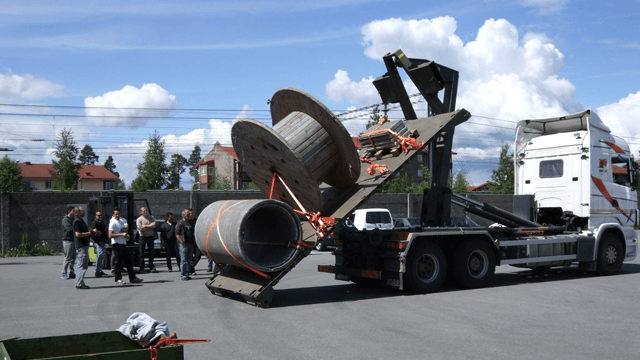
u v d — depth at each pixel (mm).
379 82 12484
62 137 43938
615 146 14047
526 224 13594
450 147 12125
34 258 21156
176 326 7590
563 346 6367
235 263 9570
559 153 13797
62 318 8195
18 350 3533
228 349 6262
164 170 42375
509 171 41375
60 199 23281
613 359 5797
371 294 10719
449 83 12266
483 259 11609
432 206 12234
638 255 20047
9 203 22516
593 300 9805
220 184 43344
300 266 16953
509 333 7074
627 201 14258
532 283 12289
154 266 16625
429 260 10938
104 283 12742
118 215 12812
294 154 9180
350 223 16234
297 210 10930
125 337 3918
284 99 10375
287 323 7797
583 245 13133
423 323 7754
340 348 6301
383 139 10773
